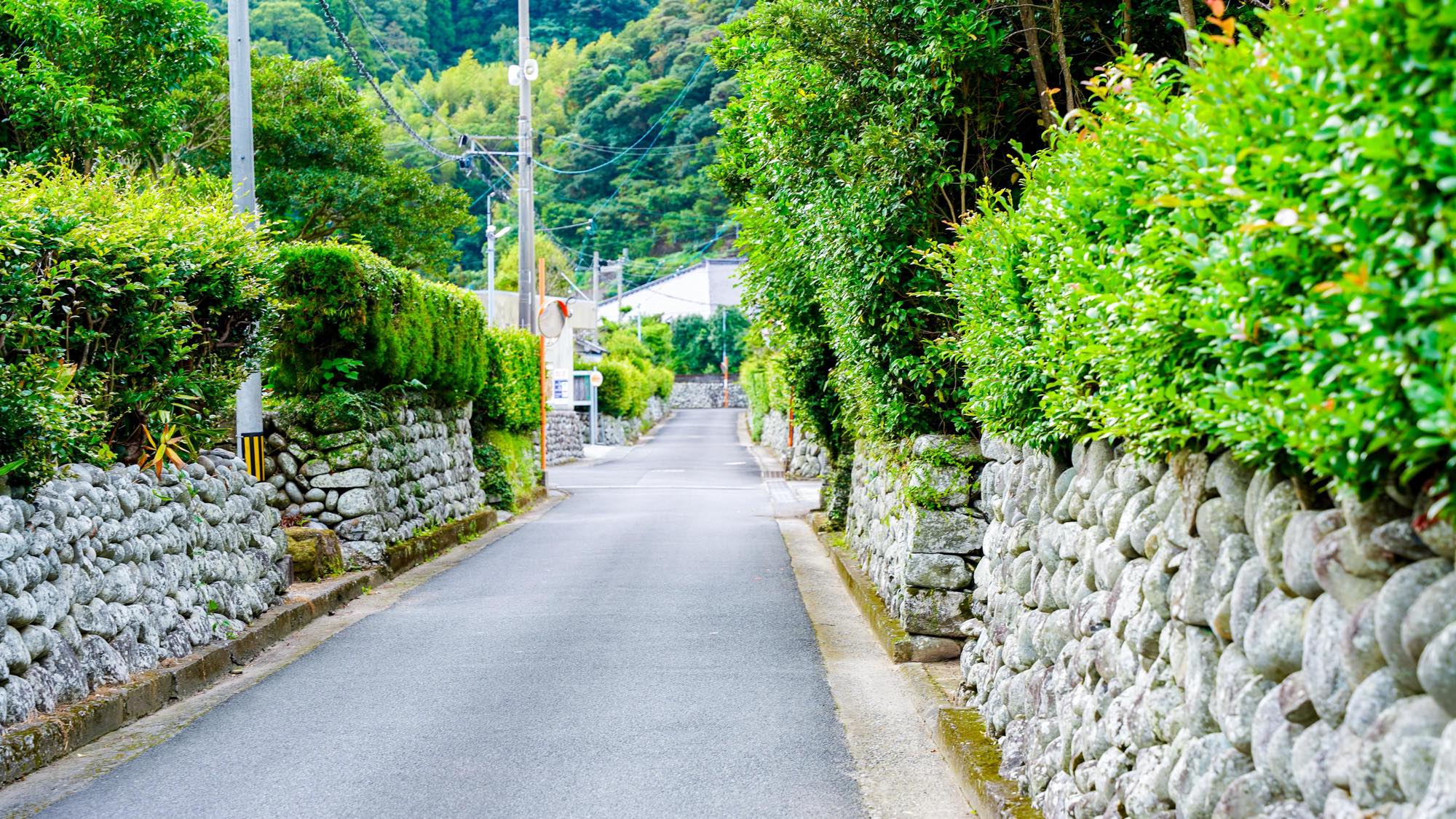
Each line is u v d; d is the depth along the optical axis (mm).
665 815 5312
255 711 7230
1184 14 6074
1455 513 2217
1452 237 2074
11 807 5422
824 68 8867
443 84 63938
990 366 5785
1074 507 4977
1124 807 3811
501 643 9367
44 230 7031
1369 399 2352
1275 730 2910
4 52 13523
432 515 16359
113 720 6738
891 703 7426
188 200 10000
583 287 77562
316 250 12969
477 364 18875
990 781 5223
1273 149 2484
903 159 7848
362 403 13461
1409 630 2318
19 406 6223
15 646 6016
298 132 24469
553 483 30766
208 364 9508
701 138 70438
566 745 6418
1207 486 3473
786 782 5809
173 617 8023
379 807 5410
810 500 24344
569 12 73688
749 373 53906
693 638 9523
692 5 71750
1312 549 2768
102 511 7195
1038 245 4688
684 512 21984
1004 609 6262
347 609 11266
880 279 8273
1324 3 2578
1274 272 2703
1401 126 2168
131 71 14867
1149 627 3795
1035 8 7863
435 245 27344
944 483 8570
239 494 9953
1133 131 3500
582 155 69312
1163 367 3469
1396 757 2342
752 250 12812
